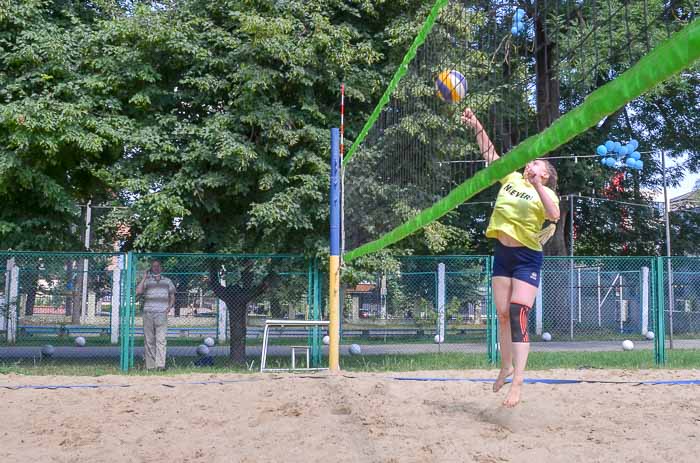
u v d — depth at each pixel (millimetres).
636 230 24891
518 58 4250
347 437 4383
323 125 11000
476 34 4707
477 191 3852
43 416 5266
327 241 10398
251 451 4027
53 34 10359
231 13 10000
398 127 6734
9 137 9562
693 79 20734
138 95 10273
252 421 4996
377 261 10492
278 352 12773
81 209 13828
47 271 12195
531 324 18969
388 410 5406
